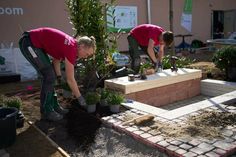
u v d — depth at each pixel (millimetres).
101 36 5688
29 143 3787
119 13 12602
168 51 13031
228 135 3695
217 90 6688
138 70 6871
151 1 13820
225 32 17672
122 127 4066
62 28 10742
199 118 4320
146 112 4691
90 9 5551
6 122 3451
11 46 9375
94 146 3707
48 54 4430
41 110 4598
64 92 5664
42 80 4520
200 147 3369
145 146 3609
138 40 6625
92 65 5695
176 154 3242
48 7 10250
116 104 4750
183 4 15344
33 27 9953
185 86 6715
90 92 5191
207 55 12789
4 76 8156
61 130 4211
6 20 9250
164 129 3945
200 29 16594
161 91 6219
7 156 3385
